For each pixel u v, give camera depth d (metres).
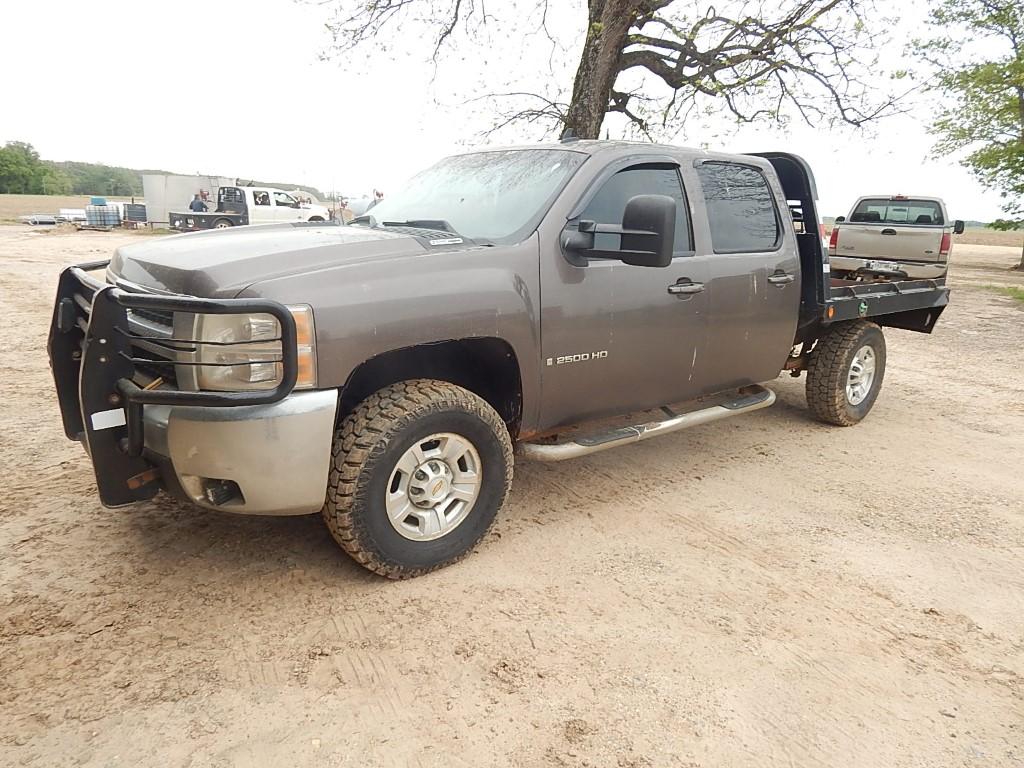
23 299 10.61
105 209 31.44
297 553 3.42
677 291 4.07
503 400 3.66
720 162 4.58
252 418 2.70
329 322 2.79
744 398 4.92
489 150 4.54
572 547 3.63
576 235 3.57
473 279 3.21
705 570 3.45
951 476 4.84
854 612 3.14
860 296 5.51
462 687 2.55
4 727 2.27
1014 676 2.76
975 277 20.78
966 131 23.12
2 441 4.71
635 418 5.20
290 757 2.21
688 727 2.41
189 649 2.69
